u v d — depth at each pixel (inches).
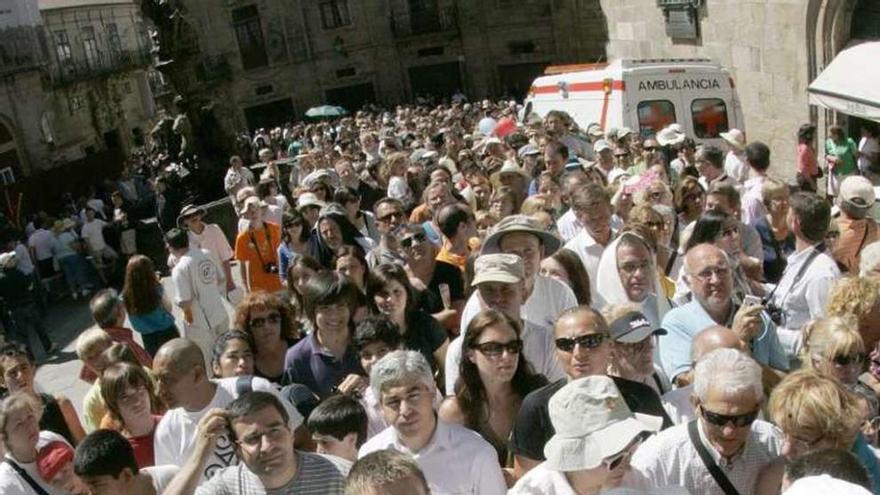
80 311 687.7
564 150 436.8
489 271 216.2
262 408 171.5
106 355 249.4
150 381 235.1
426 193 393.7
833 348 181.0
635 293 237.9
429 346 255.1
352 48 1717.5
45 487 205.6
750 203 343.0
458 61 1681.8
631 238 239.1
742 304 226.7
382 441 181.3
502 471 184.9
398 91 1727.4
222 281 424.2
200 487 174.9
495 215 353.4
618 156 513.7
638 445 157.0
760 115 815.7
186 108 886.4
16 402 204.7
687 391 194.9
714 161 411.2
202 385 212.1
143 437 220.2
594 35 1322.6
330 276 245.3
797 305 251.6
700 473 160.1
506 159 540.4
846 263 291.4
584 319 183.3
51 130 1628.9
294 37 1717.5
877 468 161.8
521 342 194.5
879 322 204.4
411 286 261.4
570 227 337.4
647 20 1068.5
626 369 195.5
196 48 890.1
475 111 1177.4
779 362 213.6
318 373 243.1
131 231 782.5
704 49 913.5
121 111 1916.8
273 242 426.0
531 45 1594.5
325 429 189.9
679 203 344.2
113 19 1908.2
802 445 149.2
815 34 716.7
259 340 268.1
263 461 169.2
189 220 421.1
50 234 733.9
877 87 579.8
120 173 1556.3
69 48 1755.7
